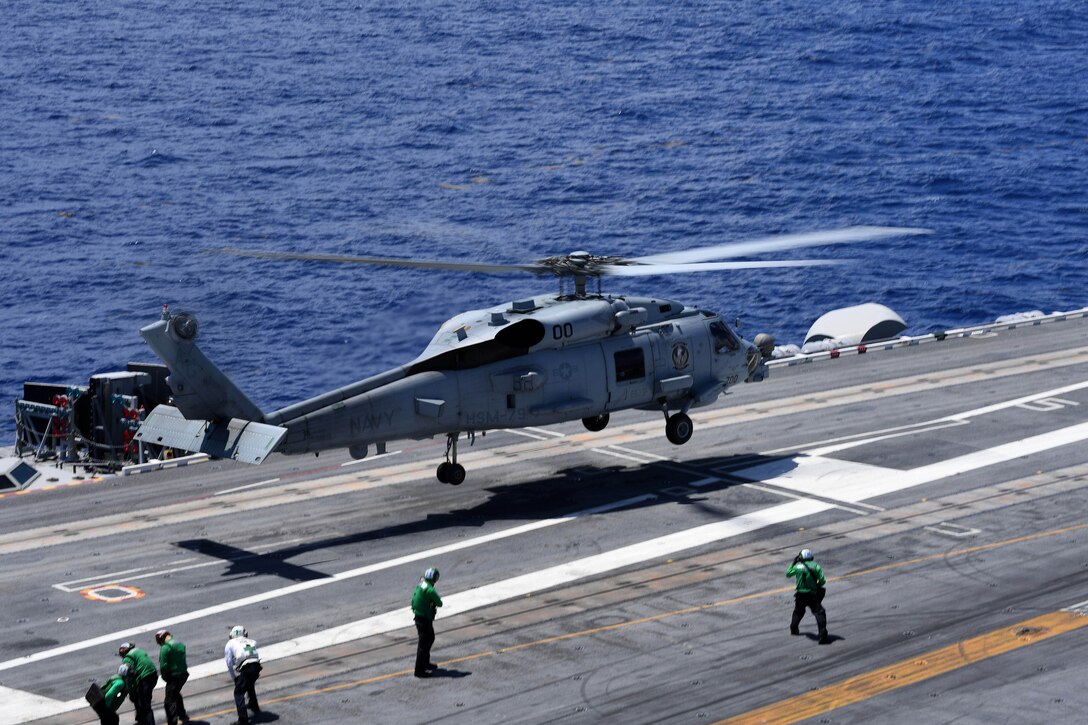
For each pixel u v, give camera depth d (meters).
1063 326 183.12
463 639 89.94
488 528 111.44
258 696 82.06
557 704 79.88
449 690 82.19
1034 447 130.50
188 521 115.00
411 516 115.00
